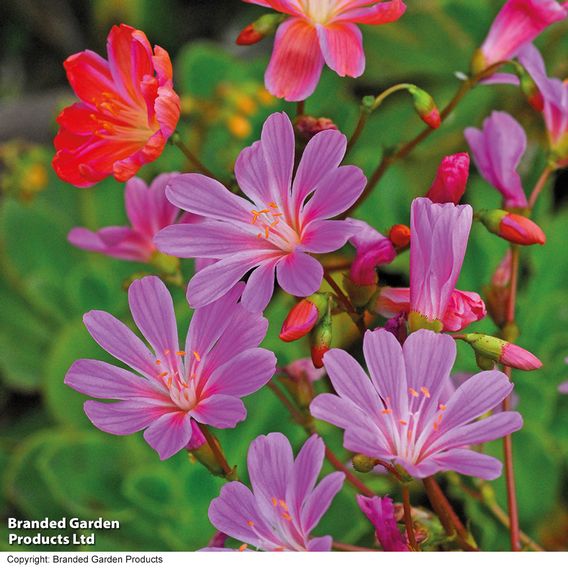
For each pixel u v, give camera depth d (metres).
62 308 0.55
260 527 0.31
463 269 0.48
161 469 0.46
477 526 0.44
